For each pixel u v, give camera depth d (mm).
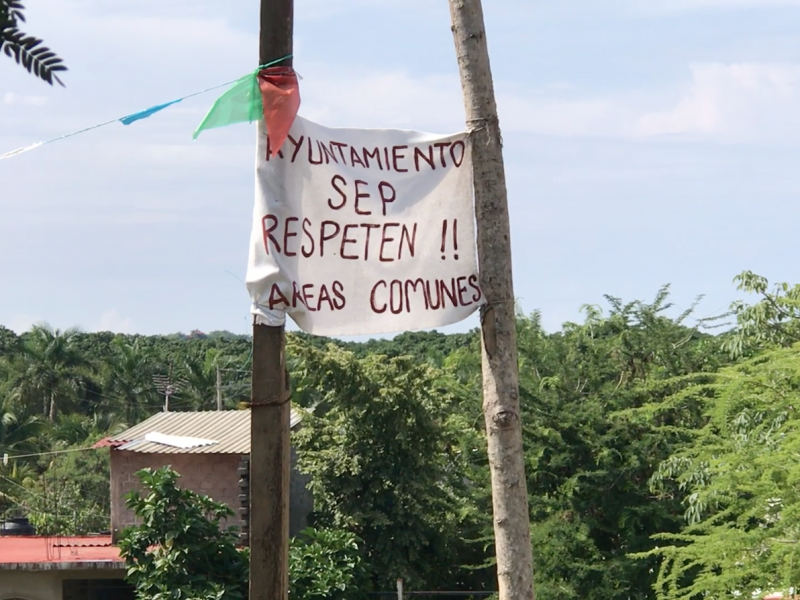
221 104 9266
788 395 13523
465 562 33156
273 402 9141
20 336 81938
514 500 9578
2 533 41219
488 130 9883
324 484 31250
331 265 9438
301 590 23031
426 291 9664
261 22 9438
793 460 12312
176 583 22000
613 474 24859
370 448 31281
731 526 14703
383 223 9602
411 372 31797
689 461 18422
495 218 9789
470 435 29000
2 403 70938
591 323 29406
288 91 9297
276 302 9180
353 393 31422
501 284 9750
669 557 14500
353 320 9461
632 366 28297
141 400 76750
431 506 31594
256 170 9273
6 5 4625
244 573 22500
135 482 32469
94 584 30312
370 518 30641
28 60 4699
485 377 9773
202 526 22500
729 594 12734
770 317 18828
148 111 8195
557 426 25781
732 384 13680
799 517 11859
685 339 27922
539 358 28359
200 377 71312
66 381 77188
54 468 56625
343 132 9586
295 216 9312
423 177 9742
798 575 11742
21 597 28109
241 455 31625
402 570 30469
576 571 24391
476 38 9984
